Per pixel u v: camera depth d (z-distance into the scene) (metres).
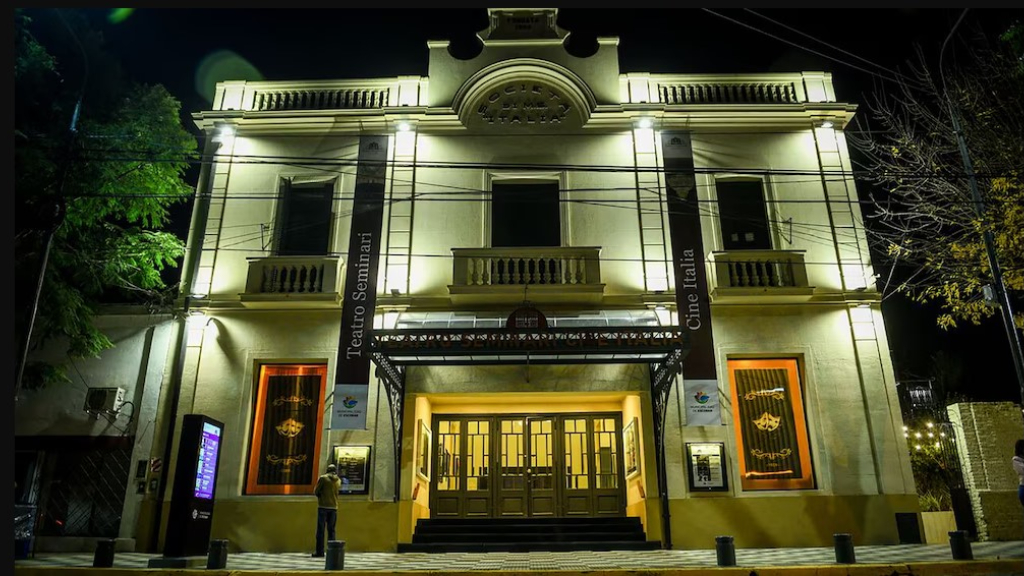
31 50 13.66
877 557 10.62
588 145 16.33
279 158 15.52
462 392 14.56
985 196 14.48
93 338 14.91
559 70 16.59
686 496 13.81
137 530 13.74
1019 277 14.52
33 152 13.65
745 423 14.51
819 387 14.49
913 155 15.47
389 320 14.88
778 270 15.09
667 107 16.31
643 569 9.05
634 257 15.44
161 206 15.95
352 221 15.58
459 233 15.64
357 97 17.11
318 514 12.21
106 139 14.66
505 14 17.33
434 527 14.30
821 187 15.98
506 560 11.29
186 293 15.47
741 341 14.81
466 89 16.52
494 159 16.25
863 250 15.46
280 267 15.21
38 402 15.47
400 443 14.12
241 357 14.88
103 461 15.20
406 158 16.20
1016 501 13.81
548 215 16.16
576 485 15.50
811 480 14.10
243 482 14.20
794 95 16.94
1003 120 14.63
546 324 13.51
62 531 14.74
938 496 15.93
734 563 9.53
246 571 9.26
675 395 14.52
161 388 14.70
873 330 14.82
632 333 12.54
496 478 15.58
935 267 15.43
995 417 14.43
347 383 14.16
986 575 9.01
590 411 15.90
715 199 15.88
